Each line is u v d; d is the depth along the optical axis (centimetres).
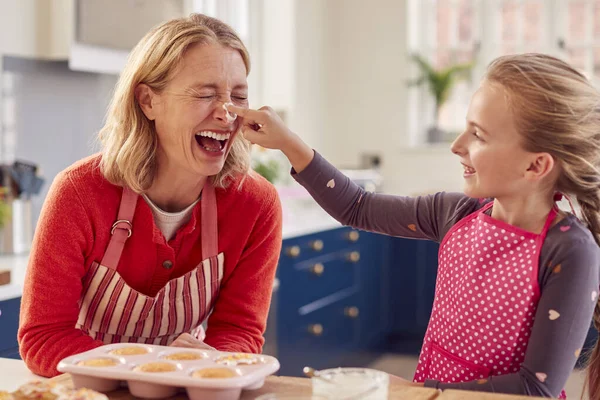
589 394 139
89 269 154
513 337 125
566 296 118
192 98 147
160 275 158
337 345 422
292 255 365
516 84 122
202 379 108
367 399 99
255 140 149
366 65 586
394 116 582
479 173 126
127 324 158
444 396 109
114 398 113
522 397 109
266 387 116
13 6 299
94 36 316
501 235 127
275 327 351
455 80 576
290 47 516
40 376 145
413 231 150
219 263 162
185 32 148
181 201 159
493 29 590
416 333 493
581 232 122
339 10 590
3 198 278
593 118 124
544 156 122
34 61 311
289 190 448
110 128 157
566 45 577
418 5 600
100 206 151
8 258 272
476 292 128
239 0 504
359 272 451
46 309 147
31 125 311
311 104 557
